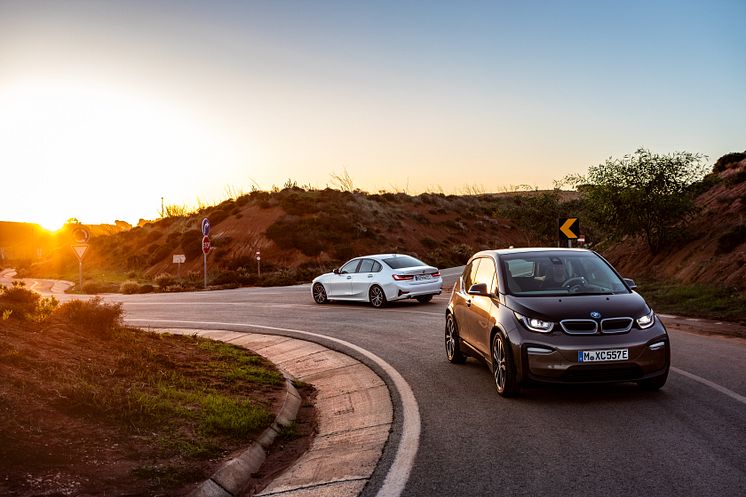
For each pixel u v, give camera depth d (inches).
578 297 284.7
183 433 227.5
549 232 1341.0
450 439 228.5
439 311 658.8
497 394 294.4
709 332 447.8
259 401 294.8
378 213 2448.3
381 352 428.8
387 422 259.4
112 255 2723.9
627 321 267.6
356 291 756.0
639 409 254.5
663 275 774.5
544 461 199.5
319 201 2404.0
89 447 198.2
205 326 617.9
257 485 204.1
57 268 2935.5
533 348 266.7
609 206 826.8
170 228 2642.7
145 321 674.8
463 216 2842.0
